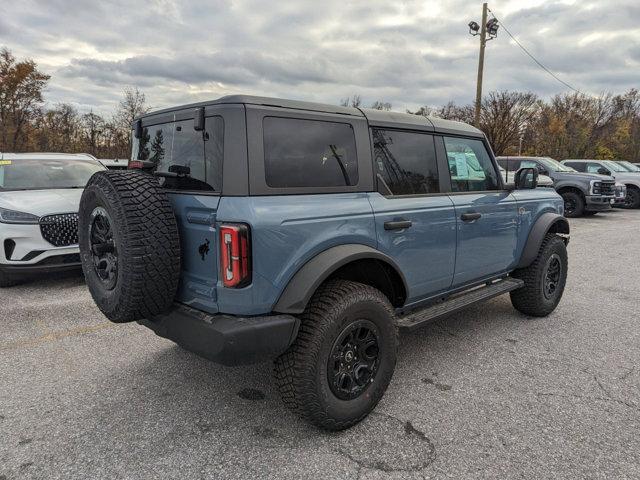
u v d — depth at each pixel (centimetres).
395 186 319
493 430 273
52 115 3609
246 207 235
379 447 257
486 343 408
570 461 244
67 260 566
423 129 346
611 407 299
